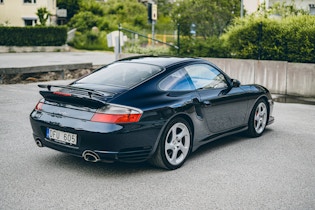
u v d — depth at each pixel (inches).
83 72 646.5
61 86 201.2
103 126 179.0
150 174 197.6
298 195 174.1
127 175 195.6
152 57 234.8
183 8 820.6
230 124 247.4
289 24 516.7
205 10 795.4
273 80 504.7
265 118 280.8
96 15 1813.5
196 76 225.6
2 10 1654.8
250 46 539.8
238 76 531.5
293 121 332.2
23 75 553.3
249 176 197.0
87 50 1485.0
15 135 267.7
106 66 230.8
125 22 1835.6
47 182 184.5
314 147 253.0
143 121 185.9
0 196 167.3
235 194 173.9
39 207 157.4
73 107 191.0
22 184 181.5
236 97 247.3
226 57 575.2
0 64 739.4
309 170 208.1
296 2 865.5
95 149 181.9
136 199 166.9
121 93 190.7
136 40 1182.3
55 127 192.1
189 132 212.4
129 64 223.6
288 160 224.5
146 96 194.2
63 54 1205.1
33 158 219.9
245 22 550.3
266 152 239.6
